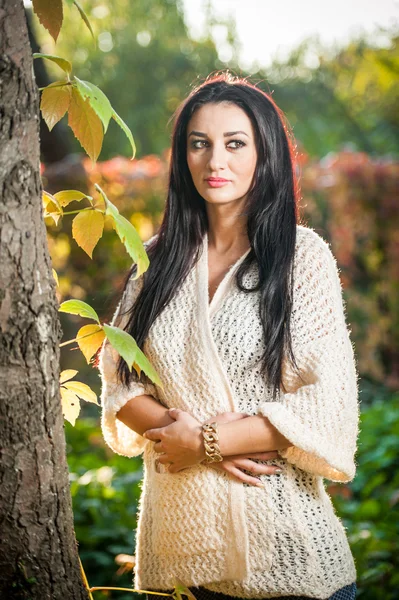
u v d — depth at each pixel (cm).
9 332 177
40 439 185
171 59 1961
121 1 1973
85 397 227
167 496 247
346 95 1956
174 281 260
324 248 252
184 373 250
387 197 920
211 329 248
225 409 243
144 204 875
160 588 252
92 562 407
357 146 1888
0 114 172
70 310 203
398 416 686
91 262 861
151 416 251
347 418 235
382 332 941
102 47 1978
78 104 198
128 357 197
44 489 188
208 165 251
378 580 390
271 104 258
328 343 240
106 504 456
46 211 213
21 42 174
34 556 189
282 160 256
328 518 246
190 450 237
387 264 930
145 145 1934
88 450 621
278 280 244
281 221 252
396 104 1845
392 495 502
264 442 232
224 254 266
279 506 238
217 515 240
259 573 238
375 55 1839
